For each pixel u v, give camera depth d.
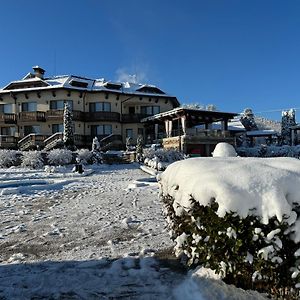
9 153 27.78
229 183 3.13
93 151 30.77
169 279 3.99
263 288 3.09
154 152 30.30
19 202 10.73
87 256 5.11
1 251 5.52
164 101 44.12
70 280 4.10
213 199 3.19
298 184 3.08
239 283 3.22
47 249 5.57
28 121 39.25
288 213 2.92
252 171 3.29
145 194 12.00
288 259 2.94
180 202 3.71
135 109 43.75
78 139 39.00
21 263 4.84
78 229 6.96
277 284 2.97
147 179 16.78
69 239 6.18
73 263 4.78
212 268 3.31
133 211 8.82
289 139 46.22
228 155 5.85
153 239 6.02
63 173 21.69
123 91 42.53
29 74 43.06
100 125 41.16
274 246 2.94
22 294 3.70
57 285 3.95
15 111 40.53
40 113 38.91
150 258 4.88
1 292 3.77
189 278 3.83
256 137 50.50
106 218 8.02
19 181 16.47
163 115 35.19
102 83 43.88
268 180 3.11
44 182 16.80
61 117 38.56
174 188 4.14
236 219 3.01
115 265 4.60
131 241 5.92
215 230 3.14
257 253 3.00
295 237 2.91
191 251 3.78
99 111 40.88
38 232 6.77
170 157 30.42
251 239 2.99
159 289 3.71
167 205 5.03
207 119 35.53
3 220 7.98
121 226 7.14
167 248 5.39
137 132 42.12
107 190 13.49
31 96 40.19
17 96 40.44
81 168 22.42
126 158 32.06
